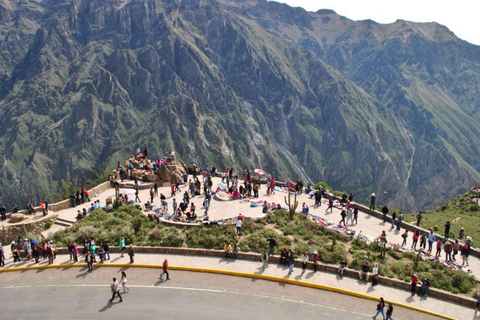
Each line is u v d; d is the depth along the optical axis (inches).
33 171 7657.5
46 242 1541.6
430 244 1507.1
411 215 2412.6
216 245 1534.2
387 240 1601.9
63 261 1477.6
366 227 1728.6
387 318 1113.4
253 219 1701.5
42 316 1156.5
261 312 1167.0
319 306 1199.6
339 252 1450.5
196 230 1620.3
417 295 1264.8
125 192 1987.0
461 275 1321.4
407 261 1445.6
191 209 1742.1
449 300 1243.8
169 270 1400.1
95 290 1284.4
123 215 1784.0
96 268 1425.9
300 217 1749.5
